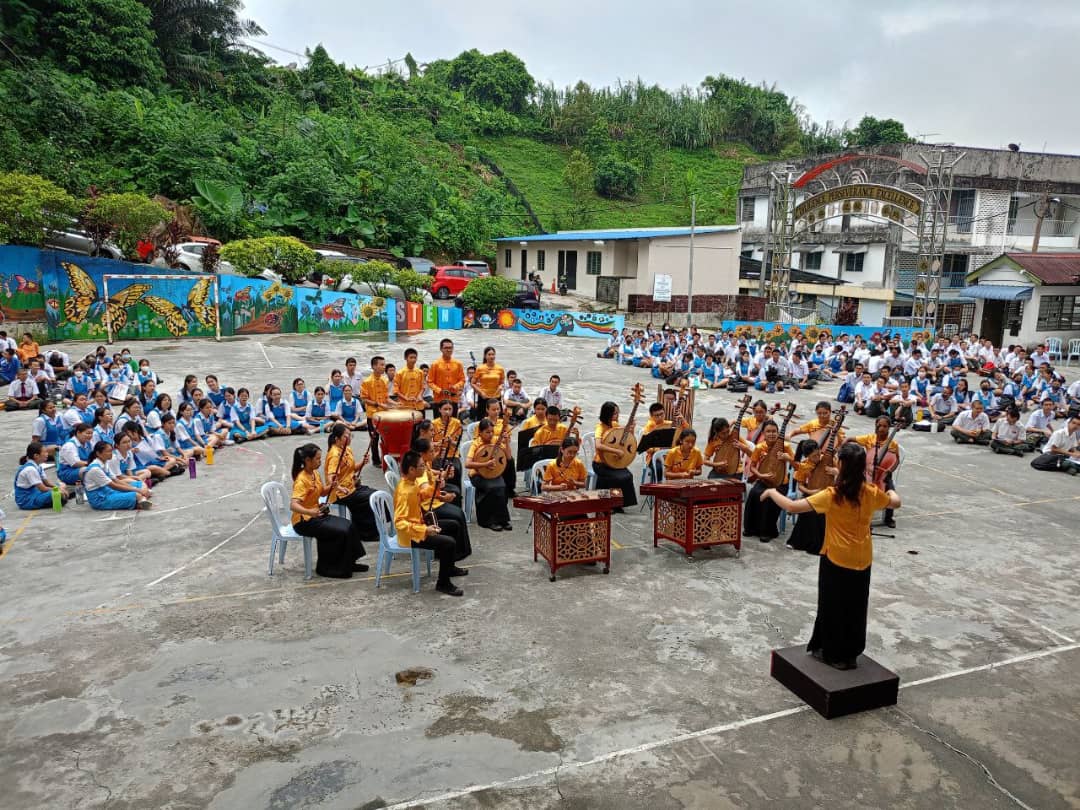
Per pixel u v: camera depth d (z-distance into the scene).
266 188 35.56
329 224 36.50
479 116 64.44
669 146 69.38
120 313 24.03
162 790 4.42
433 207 41.66
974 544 8.77
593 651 6.10
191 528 8.83
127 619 6.54
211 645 6.11
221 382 17.62
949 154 31.47
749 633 6.44
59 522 8.97
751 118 71.81
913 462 12.73
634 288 33.69
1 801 4.30
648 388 18.75
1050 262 28.55
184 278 24.75
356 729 5.02
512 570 7.76
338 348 23.81
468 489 9.03
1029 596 7.33
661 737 4.98
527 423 9.98
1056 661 6.07
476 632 6.39
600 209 55.56
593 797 4.40
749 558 8.17
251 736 4.93
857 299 32.62
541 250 39.28
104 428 10.66
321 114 46.81
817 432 9.54
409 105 59.91
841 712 5.23
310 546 7.43
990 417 15.84
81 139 31.42
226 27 44.28
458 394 12.35
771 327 27.27
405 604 6.92
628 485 9.73
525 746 4.86
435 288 33.28
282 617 6.62
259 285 26.02
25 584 7.21
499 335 28.59
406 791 4.43
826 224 34.72
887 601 7.16
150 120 33.75
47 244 24.31
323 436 13.61
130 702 5.29
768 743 4.93
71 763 4.64
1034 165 32.97
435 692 5.46
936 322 30.56
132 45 36.22
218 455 12.19
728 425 9.23
